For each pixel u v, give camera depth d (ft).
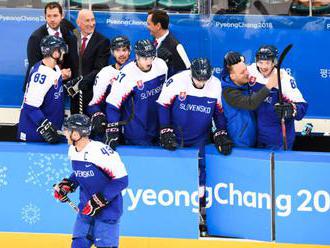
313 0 83.71
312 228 67.92
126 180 61.21
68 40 81.10
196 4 84.53
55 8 79.41
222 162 69.97
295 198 67.82
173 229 69.97
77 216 64.08
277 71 68.64
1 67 86.58
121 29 85.51
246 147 71.15
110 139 70.23
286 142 70.64
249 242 69.05
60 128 74.38
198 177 69.10
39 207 70.74
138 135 73.15
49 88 71.72
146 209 70.03
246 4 84.23
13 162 70.44
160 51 76.48
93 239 62.28
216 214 71.05
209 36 85.15
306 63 85.15
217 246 69.46
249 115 71.51
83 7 85.20
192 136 71.61
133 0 84.89
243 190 69.51
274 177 67.97
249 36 84.89
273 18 84.33
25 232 71.05
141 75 71.26
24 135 73.05
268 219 68.69
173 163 69.15
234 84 70.74
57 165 70.08
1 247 71.36
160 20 78.59
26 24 85.51
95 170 61.11
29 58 80.43
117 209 61.72
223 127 71.20
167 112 70.33
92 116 73.77
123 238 70.44
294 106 69.26
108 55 81.71
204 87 69.62
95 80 75.00
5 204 71.00
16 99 86.94
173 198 69.62
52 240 70.85
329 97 85.61
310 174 67.31
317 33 84.38
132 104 70.64
